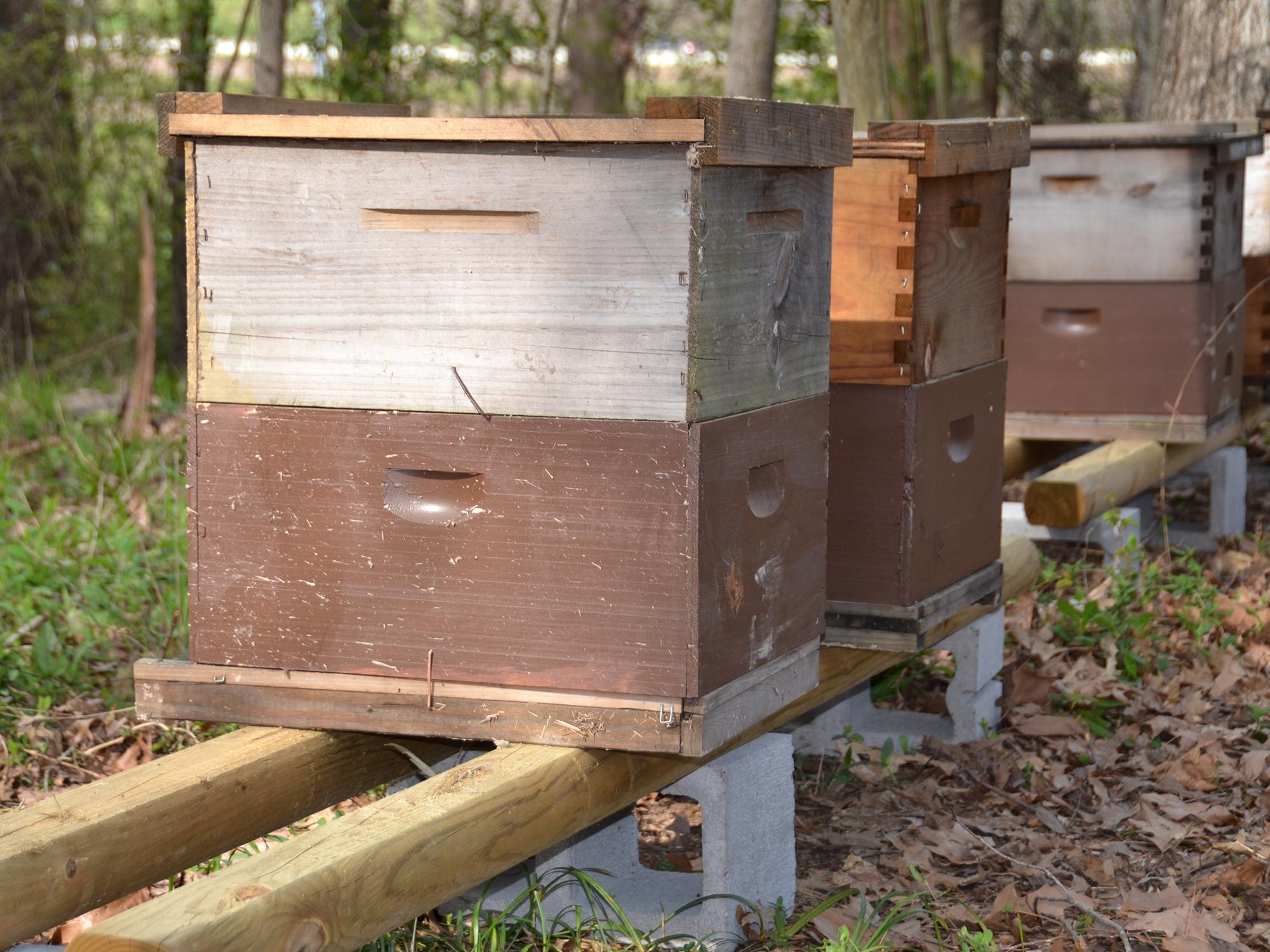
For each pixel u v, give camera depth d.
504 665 2.49
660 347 2.33
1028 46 13.05
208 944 1.79
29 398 7.88
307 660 2.60
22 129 9.80
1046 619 4.85
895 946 2.86
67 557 5.12
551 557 2.44
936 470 3.38
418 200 2.41
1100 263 5.45
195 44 9.97
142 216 9.09
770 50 5.68
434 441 2.47
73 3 9.93
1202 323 5.36
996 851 3.28
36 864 2.09
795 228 2.64
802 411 2.71
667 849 3.41
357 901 2.03
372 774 2.84
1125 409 5.51
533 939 2.86
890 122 3.16
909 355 3.21
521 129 2.32
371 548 2.53
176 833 2.32
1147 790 3.69
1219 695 4.31
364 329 2.47
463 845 2.23
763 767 2.94
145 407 7.60
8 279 9.98
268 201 2.49
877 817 3.57
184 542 5.23
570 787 2.48
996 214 3.61
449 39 10.52
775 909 2.91
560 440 2.41
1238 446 6.56
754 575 2.57
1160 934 2.93
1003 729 4.11
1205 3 7.50
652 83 12.44
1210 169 5.25
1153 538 6.07
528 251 2.38
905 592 3.30
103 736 3.90
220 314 2.54
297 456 2.54
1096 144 5.35
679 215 2.30
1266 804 3.54
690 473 2.35
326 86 9.84
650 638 2.41
